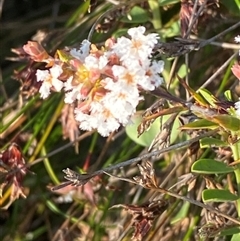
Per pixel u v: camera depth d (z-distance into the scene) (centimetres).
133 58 17
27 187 31
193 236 26
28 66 27
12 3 37
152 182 21
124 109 17
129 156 29
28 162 28
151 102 28
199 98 19
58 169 31
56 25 34
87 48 18
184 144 21
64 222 29
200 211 25
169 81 25
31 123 29
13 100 31
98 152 31
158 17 27
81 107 18
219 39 28
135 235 23
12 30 34
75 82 18
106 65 17
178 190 25
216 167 20
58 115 28
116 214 29
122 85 17
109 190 28
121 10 26
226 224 22
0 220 32
